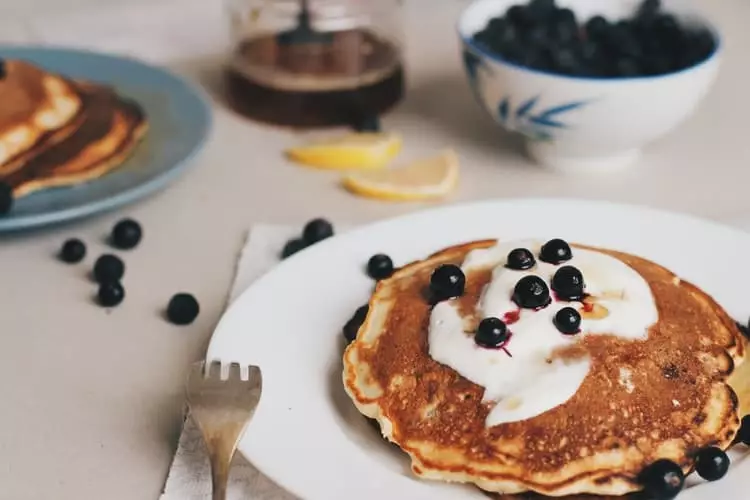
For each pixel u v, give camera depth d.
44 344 0.53
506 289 0.48
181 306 0.54
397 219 0.56
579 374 0.46
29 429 0.49
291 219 0.62
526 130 0.63
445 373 0.47
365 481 0.44
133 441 0.49
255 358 0.49
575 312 0.46
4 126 0.61
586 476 0.44
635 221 0.55
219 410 0.46
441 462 0.45
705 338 0.48
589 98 0.60
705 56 0.62
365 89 0.69
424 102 0.73
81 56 0.71
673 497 0.44
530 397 0.45
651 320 0.48
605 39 0.64
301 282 0.52
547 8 0.66
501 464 0.45
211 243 0.60
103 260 0.57
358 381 0.48
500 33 0.64
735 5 0.87
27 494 0.47
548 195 0.64
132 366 0.52
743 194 0.64
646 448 0.45
